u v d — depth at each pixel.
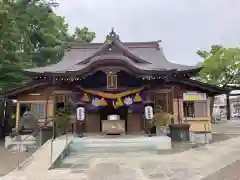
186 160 8.96
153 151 10.57
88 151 10.47
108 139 11.20
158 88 14.48
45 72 12.77
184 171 7.44
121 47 14.23
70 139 11.36
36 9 22.14
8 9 16.17
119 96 13.70
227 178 6.52
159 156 9.74
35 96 15.30
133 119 15.20
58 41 23.95
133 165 8.32
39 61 23.81
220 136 16.41
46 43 23.77
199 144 12.48
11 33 16.14
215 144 12.61
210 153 10.12
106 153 10.29
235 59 28.55
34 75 13.62
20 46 19.88
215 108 55.72
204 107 15.19
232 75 29.66
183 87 15.01
